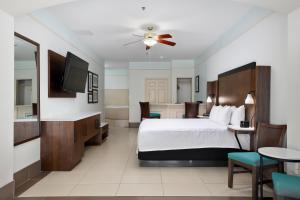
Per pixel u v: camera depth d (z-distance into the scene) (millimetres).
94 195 2479
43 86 3377
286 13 2477
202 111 6395
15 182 2668
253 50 3502
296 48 2334
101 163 3707
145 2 3203
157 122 4344
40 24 3273
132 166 3547
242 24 3828
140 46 5789
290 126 2414
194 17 3781
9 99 2350
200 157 3473
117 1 3168
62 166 3309
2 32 2242
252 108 3318
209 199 2385
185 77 7984
